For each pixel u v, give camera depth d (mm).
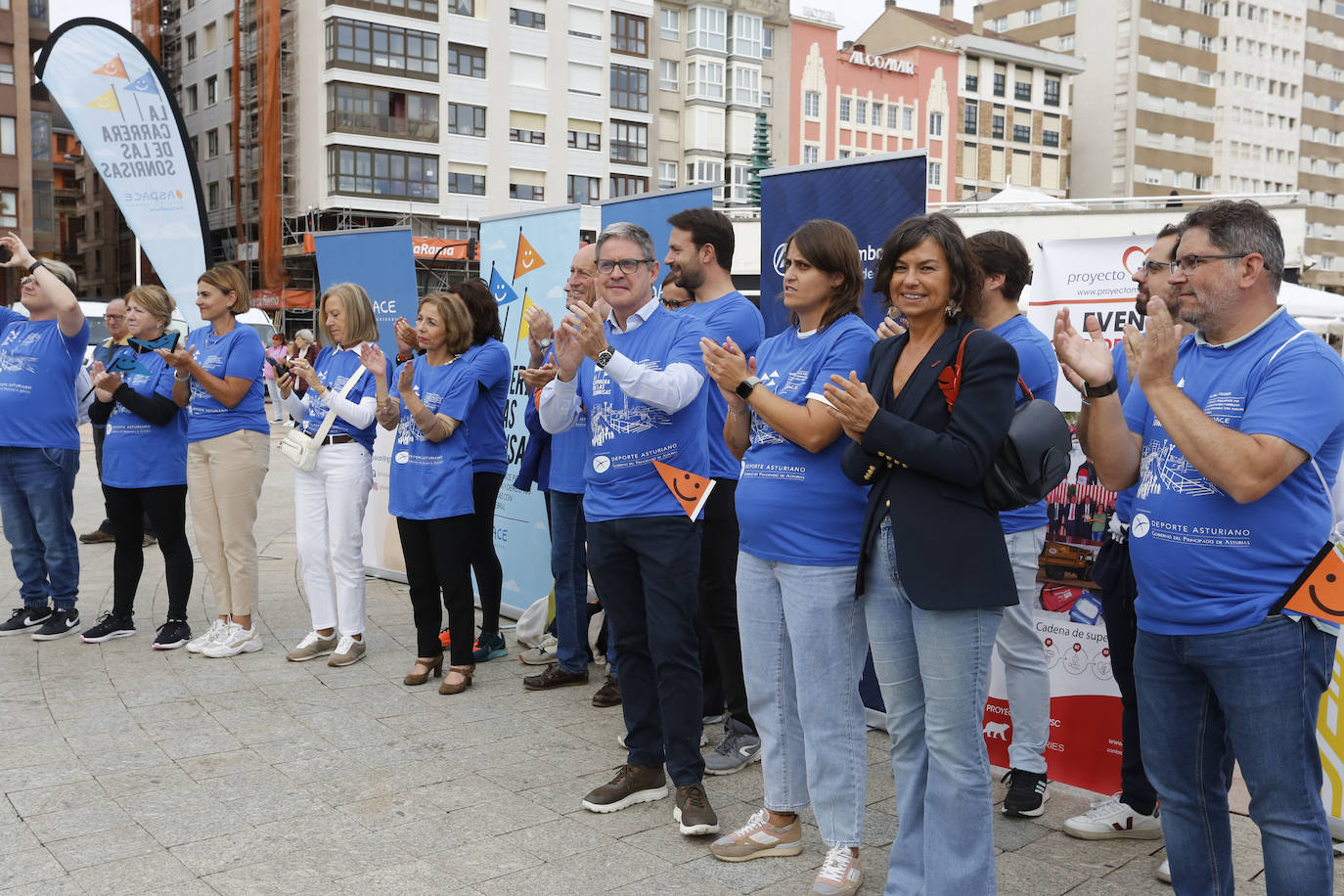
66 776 3984
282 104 44312
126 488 5645
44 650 5684
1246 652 2443
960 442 2629
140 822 3592
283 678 5270
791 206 4797
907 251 2766
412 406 4820
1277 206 23250
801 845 3518
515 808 3773
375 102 42812
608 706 4953
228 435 5551
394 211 43406
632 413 3639
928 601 2676
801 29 55812
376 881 3191
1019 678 3781
